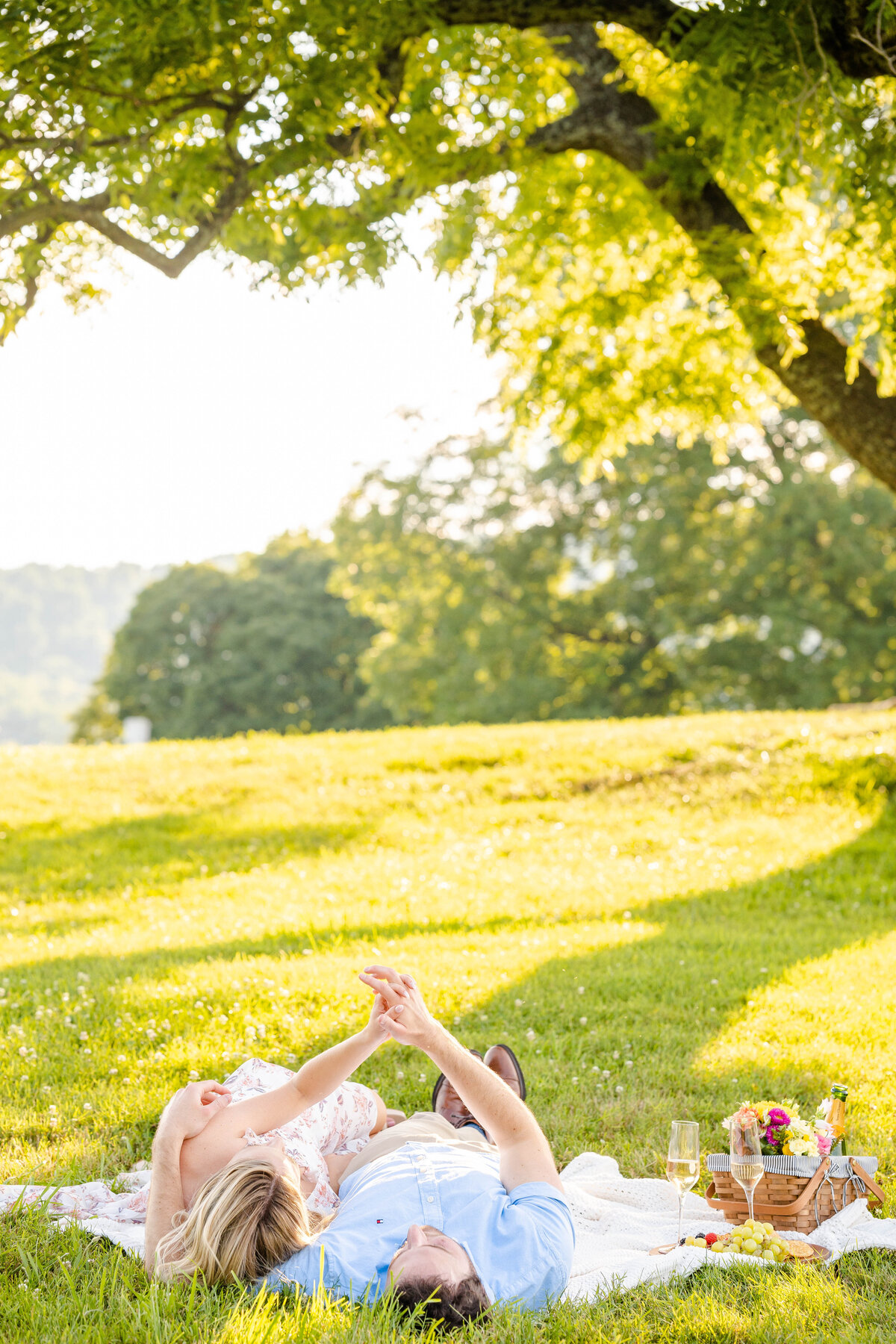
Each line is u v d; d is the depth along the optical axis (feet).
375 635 169.58
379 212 30.60
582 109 36.27
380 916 31.50
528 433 50.44
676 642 109.70
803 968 25.96
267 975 24.79
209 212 26.58
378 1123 15.17
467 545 120.67
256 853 41.50
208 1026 21.56
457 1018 22.15
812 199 40.70
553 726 65.26
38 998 23.73
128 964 26.71
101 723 183.11
